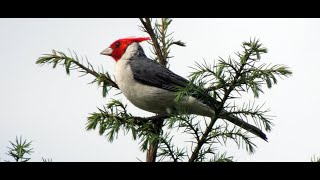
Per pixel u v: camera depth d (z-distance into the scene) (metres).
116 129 9.34
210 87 8.68
